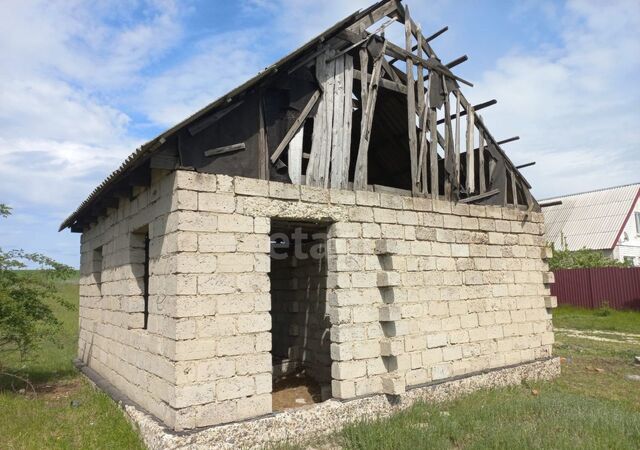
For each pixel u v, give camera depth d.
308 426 6.47
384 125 10.39
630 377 10.27
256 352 6.28
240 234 6.38
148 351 6.82
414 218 8.31
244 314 6.26
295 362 10.18
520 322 9.77
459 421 6.91
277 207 6.75
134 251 8.05
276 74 6.95
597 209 31.30
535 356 9.95
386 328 7.58
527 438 6.08
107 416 7.38
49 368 11.54
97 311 10.48
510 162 10.38
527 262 10.15
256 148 6.76
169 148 6.09
